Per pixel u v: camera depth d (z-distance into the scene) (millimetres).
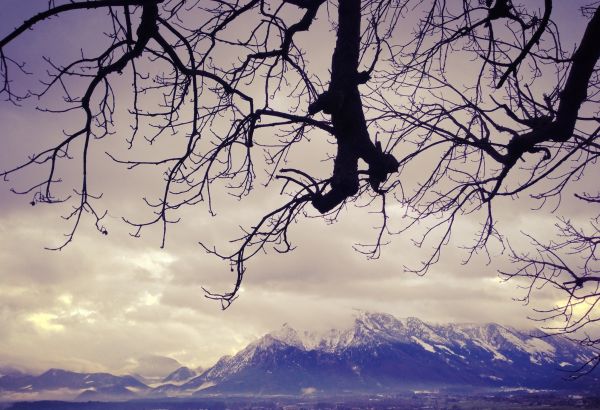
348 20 3686
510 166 3688
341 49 3672
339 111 3631
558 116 3352
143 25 3338
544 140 3434
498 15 3557
